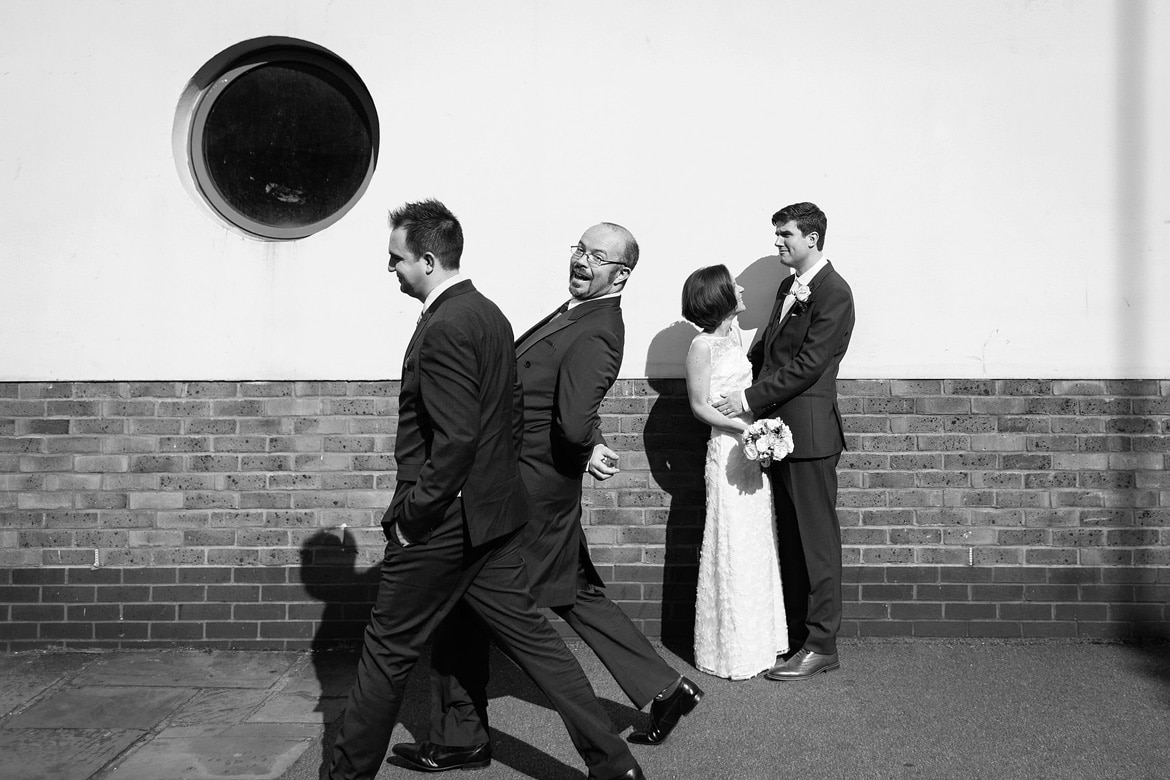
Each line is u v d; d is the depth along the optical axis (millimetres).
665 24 4961
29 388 5043
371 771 3266
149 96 4996
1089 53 4895
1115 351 4941
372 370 5039
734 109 4969
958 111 4930
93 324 5031
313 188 5203
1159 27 4852
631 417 5059
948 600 5008
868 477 5023
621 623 3869
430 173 5016
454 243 3393
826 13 4930
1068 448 4973
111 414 5047
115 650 5047
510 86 4996
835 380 4668
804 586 4918
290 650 5051
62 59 4992
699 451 5039
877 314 4988
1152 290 4918
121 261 5023
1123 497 4961
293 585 5055
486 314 3295
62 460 5043
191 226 5020
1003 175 4938
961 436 4996
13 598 5047
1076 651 4863
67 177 5012
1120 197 4910
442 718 3762
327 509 5059
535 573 3715
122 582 5051
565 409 3650
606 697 4379
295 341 5039
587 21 4965
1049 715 4113
